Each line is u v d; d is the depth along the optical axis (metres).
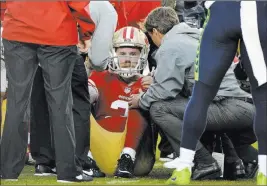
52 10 18.02
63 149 18.22
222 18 17.28
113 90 21.62
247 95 20.11
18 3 18.11
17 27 18.16
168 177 20.70
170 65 19.61
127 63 21.34
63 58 18.14
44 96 20.59
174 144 19.73
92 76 21.80
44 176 20.53
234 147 20.70
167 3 24.47
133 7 26.64
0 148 18.47
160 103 19.73
